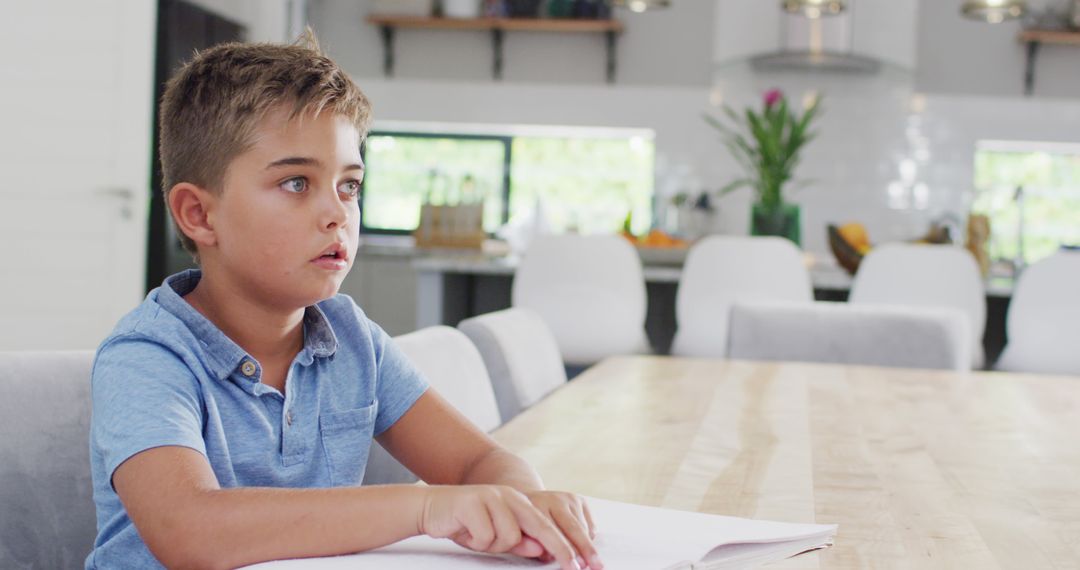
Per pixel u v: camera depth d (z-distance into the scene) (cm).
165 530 66
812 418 136
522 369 162
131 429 70
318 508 65
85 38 463
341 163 79
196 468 69
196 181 79
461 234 461
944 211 684
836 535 78
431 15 695
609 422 128
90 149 466
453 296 431
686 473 100
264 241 77
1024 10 572
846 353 228
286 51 80
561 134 718
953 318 225
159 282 529
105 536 76
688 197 562
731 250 372
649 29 711
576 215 720
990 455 114
